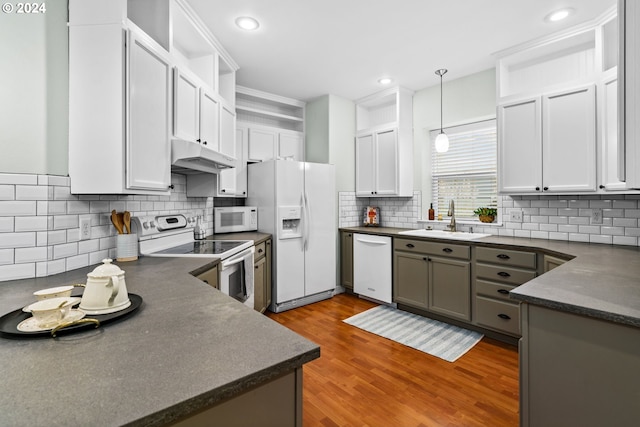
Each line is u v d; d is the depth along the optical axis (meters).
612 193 2.22
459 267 2.91
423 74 3.38
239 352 0.74
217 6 2.19
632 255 1.97
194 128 2.29
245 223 3.58
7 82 1.40
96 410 0.53
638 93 1.00
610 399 1.06
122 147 1.58
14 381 0.61
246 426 0.68
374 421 1.70
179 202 2.74
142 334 0.84
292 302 3.57
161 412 0.53
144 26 2.00
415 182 3.91
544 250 2.32
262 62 3.08
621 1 1.05
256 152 3.81
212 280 1.92
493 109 3.23
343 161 4.15
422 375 2.15
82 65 1.58
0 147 1.38
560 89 2.45
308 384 2.05
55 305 0.91
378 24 2.43
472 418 1.71
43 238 1.46
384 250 3.56
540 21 2.38
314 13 2.29
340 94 4.02
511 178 2.74
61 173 1.55
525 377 1.25
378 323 3.09
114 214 1.84
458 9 2.24
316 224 3.74
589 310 1.06
